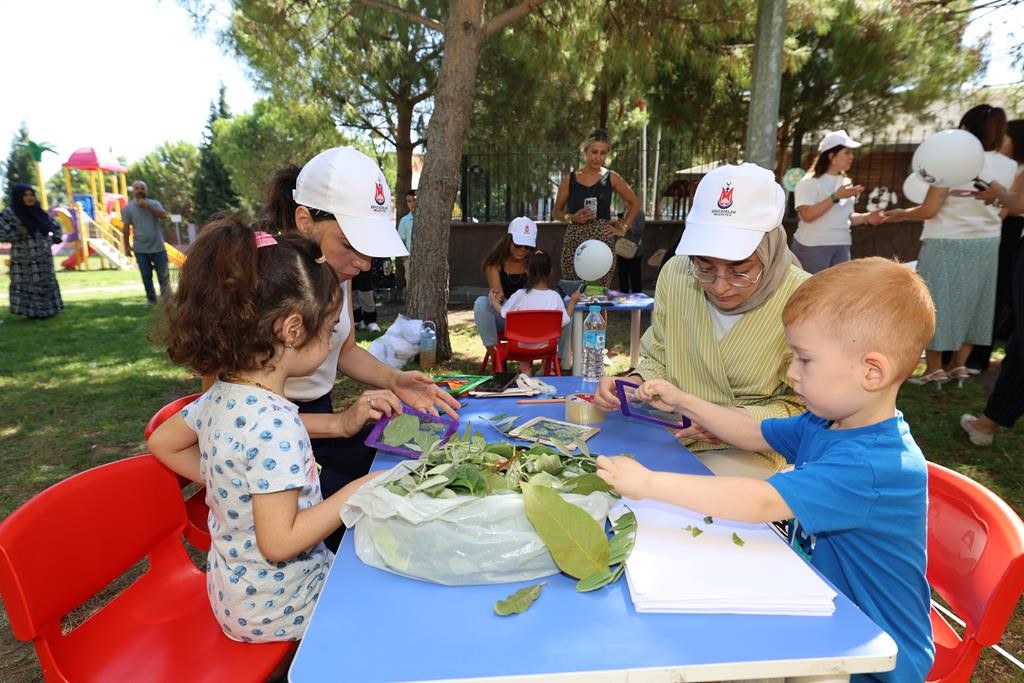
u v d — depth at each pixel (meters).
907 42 6.83
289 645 1.33
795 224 9.60
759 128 4.77
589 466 1.24
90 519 1.33
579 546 1.00
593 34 6.01
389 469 1.35
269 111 10.59
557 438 1.60
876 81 7.50
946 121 8.98
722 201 1.62
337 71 8.05
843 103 8.65
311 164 1.71
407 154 9.89
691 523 1.16
